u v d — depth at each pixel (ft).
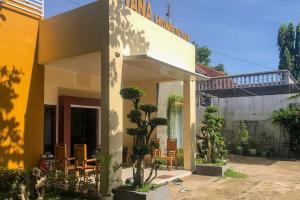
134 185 26.08
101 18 28.40
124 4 30.12
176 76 38.88
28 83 30.94
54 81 37.52
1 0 28.96
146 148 25.20
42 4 32.63
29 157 30.60
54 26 31.42
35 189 24.72
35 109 31.42
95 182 26.91
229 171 40.96
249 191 31.14
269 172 42.68
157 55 35.55
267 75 58.70
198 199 27.96
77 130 41.19
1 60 28.73
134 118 25.63
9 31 29.55
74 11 30.22
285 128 62.64
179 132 52.11
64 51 30.60
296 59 110.01
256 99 67.15
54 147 37.42
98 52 28.78
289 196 29.35
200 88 65.36
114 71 28.14
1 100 28.58
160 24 36.68
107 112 27.43
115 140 27.76
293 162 53.88
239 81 60.95
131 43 30.91
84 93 41.63
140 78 44.09
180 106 52.19
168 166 40.42
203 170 39.24
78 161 30.60
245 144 66.23
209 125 41.65
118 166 26.66
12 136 29.25
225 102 70.13
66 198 26.32
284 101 64.59
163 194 26.30
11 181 25.89
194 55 43.62
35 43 31.89
